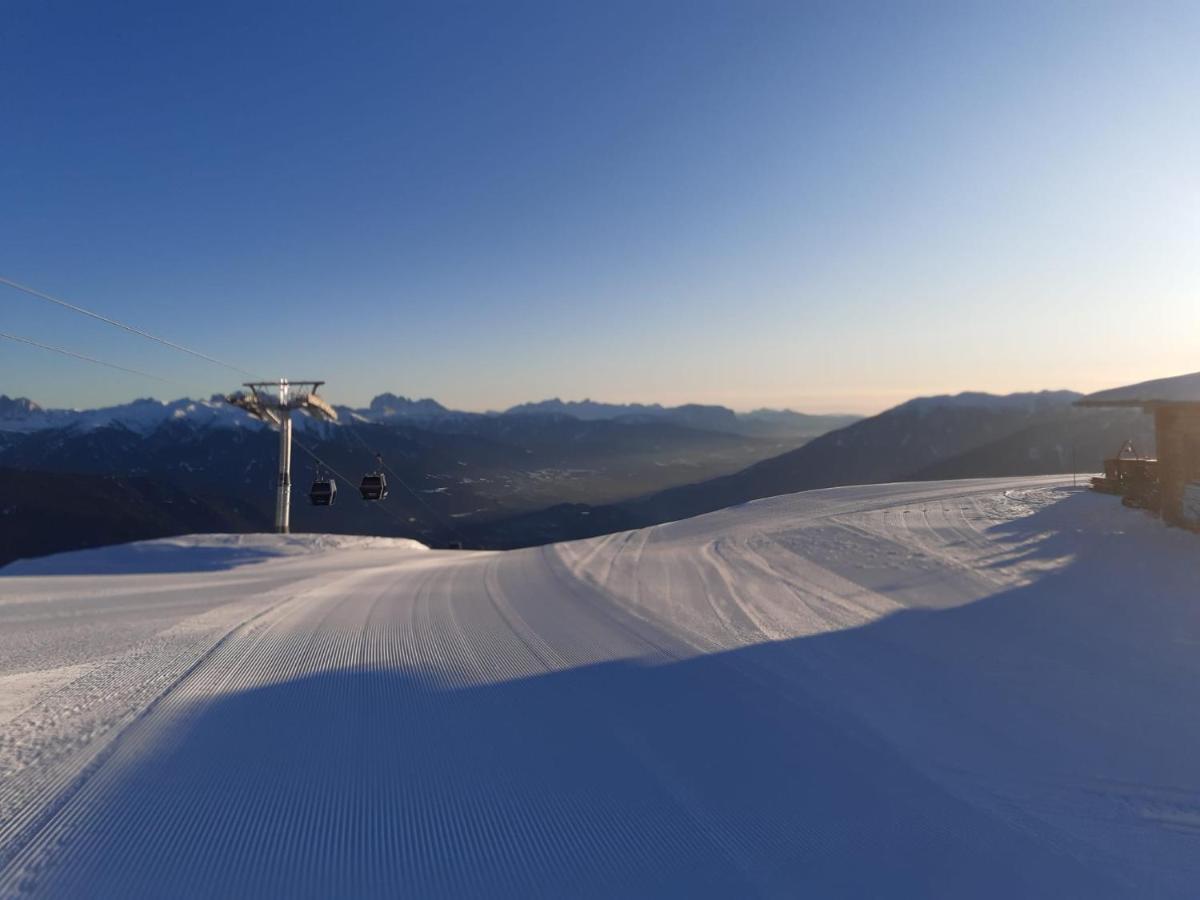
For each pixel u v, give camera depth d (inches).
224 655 342.3
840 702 282.0
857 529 770.2
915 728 257.3
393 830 181.0
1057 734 254.4
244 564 953.5
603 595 529.0
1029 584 491.8
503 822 185.9
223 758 219.1
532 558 842.8
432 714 261.4
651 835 180.9
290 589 613.3
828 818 191.3
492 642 376.2
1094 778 220.5
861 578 545.6
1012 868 170.9
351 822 184.2
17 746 223.3
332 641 377.4
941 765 227.5
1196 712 275.7
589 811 192.2
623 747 234.4
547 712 265.4
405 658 340.5
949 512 824.3
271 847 171.6
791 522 909.2
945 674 319.3
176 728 240.1
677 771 217.6
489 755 226.7
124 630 414.9
